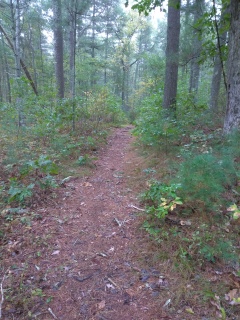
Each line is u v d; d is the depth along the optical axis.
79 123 9.40
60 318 2.10
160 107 8.90
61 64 13.20
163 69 13.29
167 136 5.96
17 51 7.93
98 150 7.53
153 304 2.23
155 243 2.98
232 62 4.78
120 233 3.28
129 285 2.44
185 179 3.54
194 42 7.61
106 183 4.99
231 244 2.80
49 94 9.45
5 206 3.79
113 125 13.41
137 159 6.40
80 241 3.13
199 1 7.32
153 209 3.35
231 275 2.49
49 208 3.90
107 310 2.18
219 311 2.13
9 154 5.47
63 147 6.65
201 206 3.39
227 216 3.23
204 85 14.19
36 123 7.72
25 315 2.11
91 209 3.93
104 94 12.93
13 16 7.91
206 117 7.02
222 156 4.14
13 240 3.07
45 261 2.76
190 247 2.79
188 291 2.34
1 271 2.57
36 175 4.60
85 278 2.53
